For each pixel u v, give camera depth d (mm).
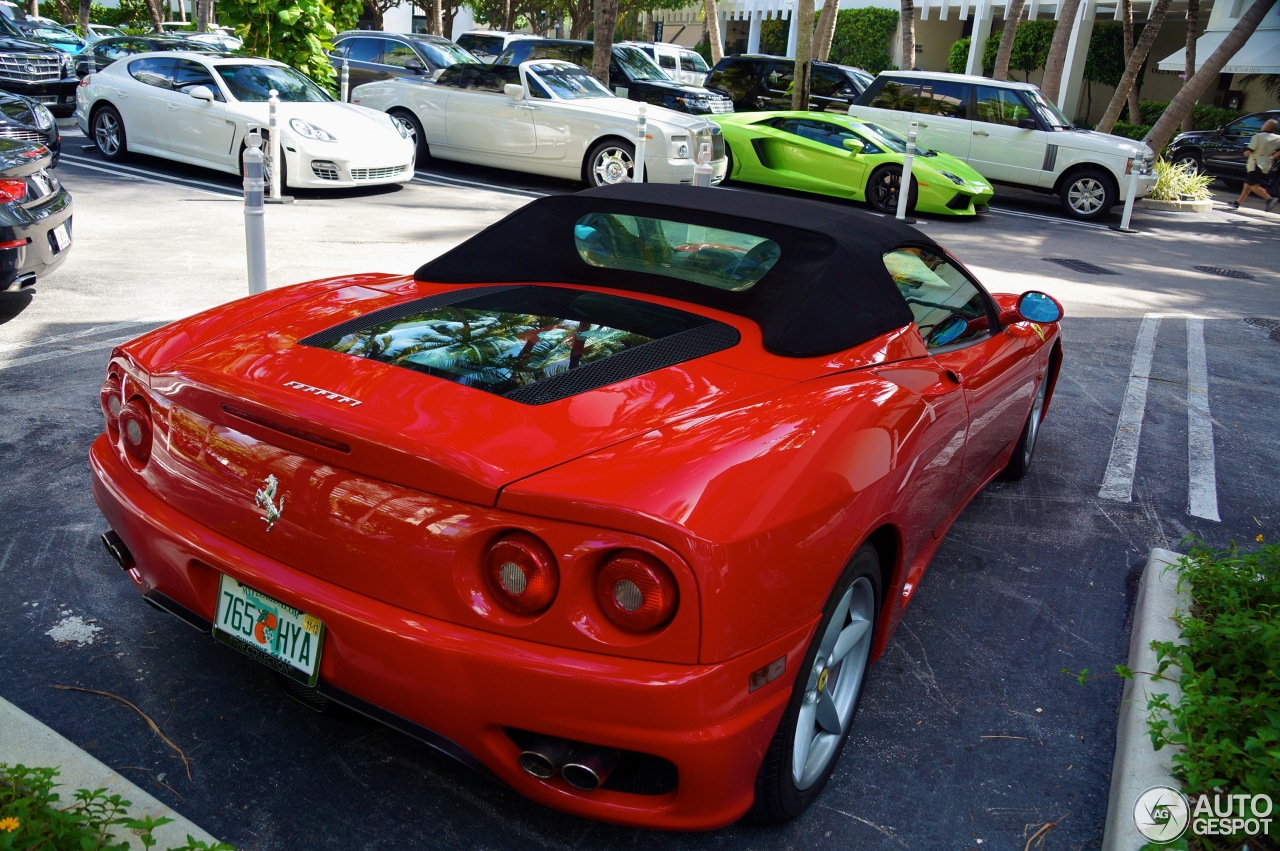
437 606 2006
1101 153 14906
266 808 2355
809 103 17672
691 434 2193
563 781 2074
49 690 2709
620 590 1898
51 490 3844
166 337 2701
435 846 2283
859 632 2539
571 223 3234
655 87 16406
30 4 28078
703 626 1911
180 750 2525
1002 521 4398
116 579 3283
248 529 2238
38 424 4426
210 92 10781
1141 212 16703
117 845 1936
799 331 2719
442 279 3277
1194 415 6074
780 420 2316
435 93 13492
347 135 10938
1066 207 15352
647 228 3152
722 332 2775
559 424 2184
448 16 33781
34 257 5750
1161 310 9094
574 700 1921
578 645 1930
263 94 11219
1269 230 16047
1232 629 2887
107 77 11797
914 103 16328
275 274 7422
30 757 2236
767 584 2021
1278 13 24531
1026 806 2600
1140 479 5000
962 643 3369
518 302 2945
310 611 2107
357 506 2070
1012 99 15625
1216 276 11328
